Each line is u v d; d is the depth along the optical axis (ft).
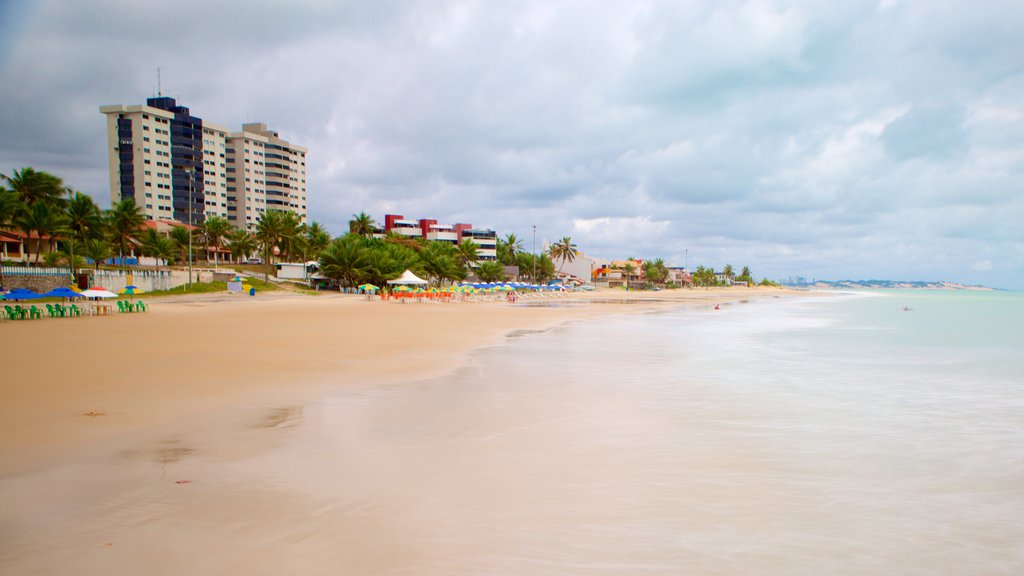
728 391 45.65
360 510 20.80
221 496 21.97
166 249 308.60
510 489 23.26
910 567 17.47
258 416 35.24
